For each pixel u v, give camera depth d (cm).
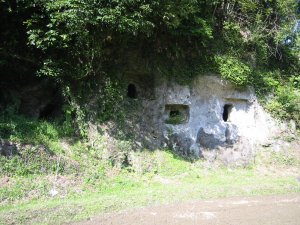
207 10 1741
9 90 1330
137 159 1452
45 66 1295
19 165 1121
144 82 1662
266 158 1869
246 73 1839
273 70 2120
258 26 1952
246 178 1595
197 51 1728
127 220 935
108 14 1195
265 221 979
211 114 1802
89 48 1370
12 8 1201
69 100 1390
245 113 1941
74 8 1155
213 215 1011
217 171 1664
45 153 1205
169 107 1712
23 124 1234
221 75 1781
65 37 1202
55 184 1149
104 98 1466
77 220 912
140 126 1559
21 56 1305
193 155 1678
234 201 1188
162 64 1653
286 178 1669
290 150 1958
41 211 944
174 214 1003
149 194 1198
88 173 1271
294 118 2069
